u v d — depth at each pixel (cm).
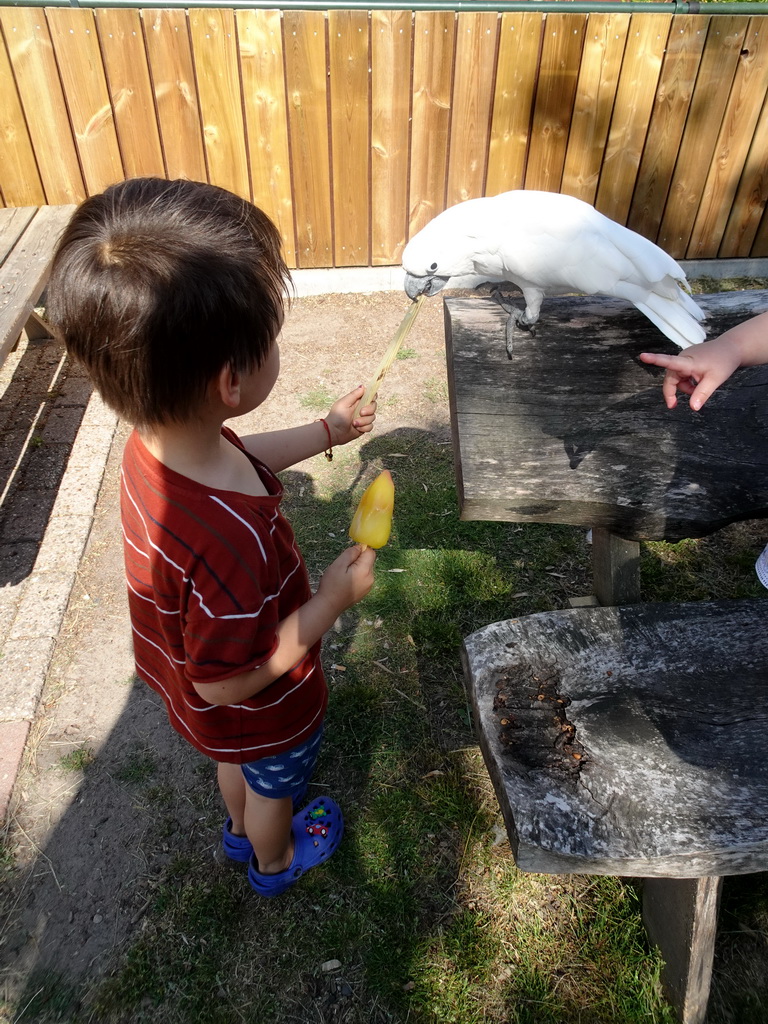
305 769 153
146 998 164
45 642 243
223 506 106
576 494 182
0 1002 163
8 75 385
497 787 139
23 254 333
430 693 229
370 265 466
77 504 301
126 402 98
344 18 381
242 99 401
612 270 169
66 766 210
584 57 405
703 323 183
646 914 169
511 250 175
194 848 191
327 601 125
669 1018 158
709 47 407
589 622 167
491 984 164
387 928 174
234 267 93
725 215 468
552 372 182
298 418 356
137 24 375
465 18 387
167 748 215
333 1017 160
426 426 351
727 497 183
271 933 174
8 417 359
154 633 129
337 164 425
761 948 170
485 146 430
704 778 136
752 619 168
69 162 414
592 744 142
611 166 444
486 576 270
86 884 183
